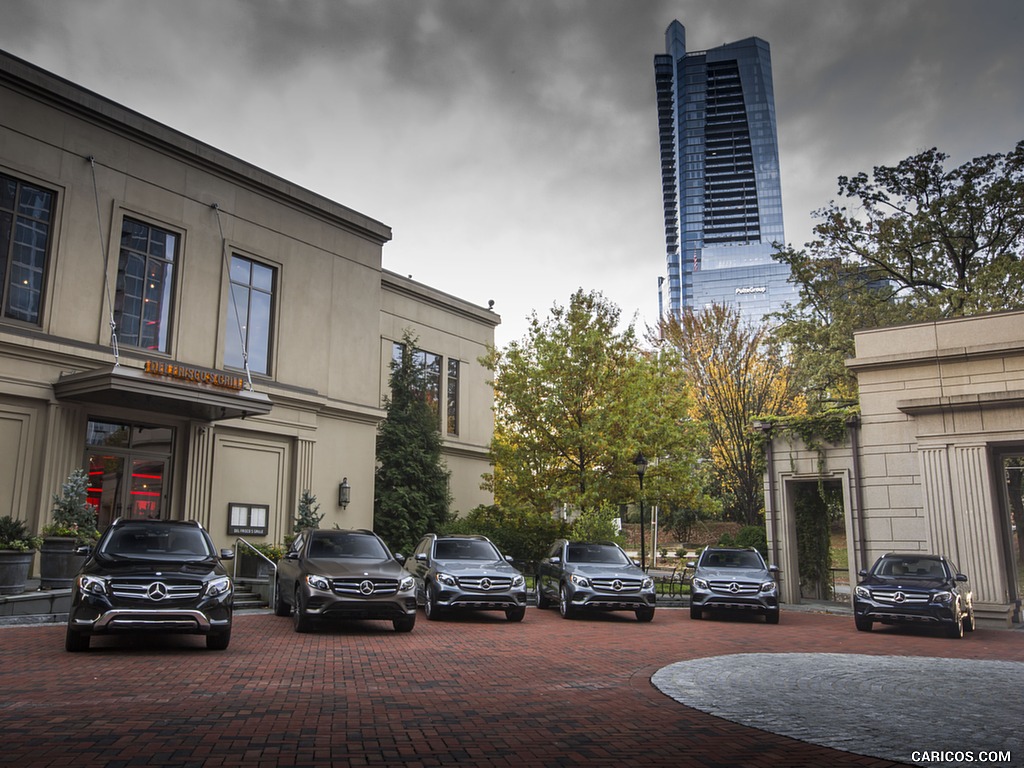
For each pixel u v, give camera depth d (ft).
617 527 93.40
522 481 81.00
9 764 17.21
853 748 21.06
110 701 23.86
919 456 70.33
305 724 21.75
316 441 76.07
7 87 56.39
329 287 79.51
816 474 77.36
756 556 63.57
